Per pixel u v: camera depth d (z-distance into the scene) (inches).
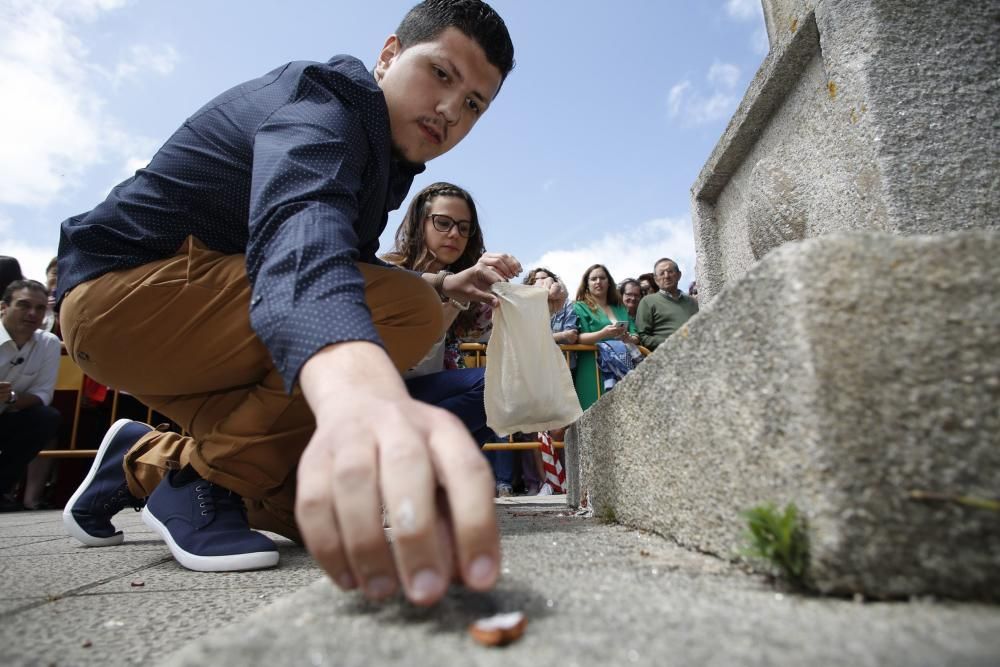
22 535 46.4
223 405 30.9
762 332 16.5
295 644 11.1
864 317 14.2
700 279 50.7
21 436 77.5
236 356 28.8
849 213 28.5
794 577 14.5
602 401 35.2
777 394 15.6
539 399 42.3
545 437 83.6
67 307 29.0
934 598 13.1
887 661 9.5
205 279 28.0
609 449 33.4
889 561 13.2
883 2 26.0
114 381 30.6
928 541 13.2
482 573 11.2
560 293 82.2
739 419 17.9
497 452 88.4
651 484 26.2
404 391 13.8
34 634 16.7
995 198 24.3
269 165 20.2
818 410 13.9
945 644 10.2
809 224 32.9
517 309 42.6
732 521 18.3
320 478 12.2
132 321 27.9
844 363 14.0
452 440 12.3
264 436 28.8
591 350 84.4
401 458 11.6
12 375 76.5
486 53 31.5
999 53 25.5
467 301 47.3
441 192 56.2
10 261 85.0
